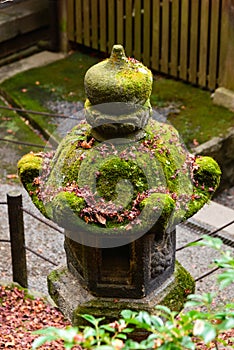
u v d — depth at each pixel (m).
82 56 9.59
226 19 8.11
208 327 2.36
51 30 9.60
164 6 8.52
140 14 8.78
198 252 6.00
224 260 2.61
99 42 9.35
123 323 2.67
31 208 6.57
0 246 6.02
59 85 8.93
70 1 9.30
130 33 9.00
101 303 4.07
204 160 4.04
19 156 7.77
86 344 2.43
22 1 8.95
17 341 4.40
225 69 8.31
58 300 4.25
